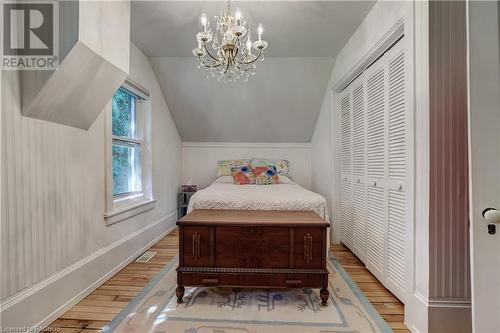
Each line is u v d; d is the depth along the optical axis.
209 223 1.80
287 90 3.49
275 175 3.65
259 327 1.54
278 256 1.80
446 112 1.41
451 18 1.41
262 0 1.97
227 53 1.83
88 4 1.46
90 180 1.99
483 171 1.06
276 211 2.23
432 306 1.41
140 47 2.81
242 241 1.80
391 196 1.95
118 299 1.85
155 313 1.68
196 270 1.79
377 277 2.16
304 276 1.78
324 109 3.54
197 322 1.58
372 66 2.29
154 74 3.24
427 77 1.42
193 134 4.16
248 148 4.27
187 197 3.96
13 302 1.34
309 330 1.51
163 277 2.21
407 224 1.58
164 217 3.48
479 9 1.08
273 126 4.02
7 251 1.32
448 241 1.41
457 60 1.41
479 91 1.07
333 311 1.71
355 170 2.69
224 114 3.84
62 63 1.39
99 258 2.05
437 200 1.41
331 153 3.24
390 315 1.67
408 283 1.56
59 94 1.51
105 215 2.15
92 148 2.02
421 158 1.47
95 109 1.86
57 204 1.65
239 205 2.33
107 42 1.63
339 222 3.15
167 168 3.62
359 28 2.37
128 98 2.91
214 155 4.29
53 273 1.61
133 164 2.96
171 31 2.46
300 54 3.04
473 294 1.06
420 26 1.47
